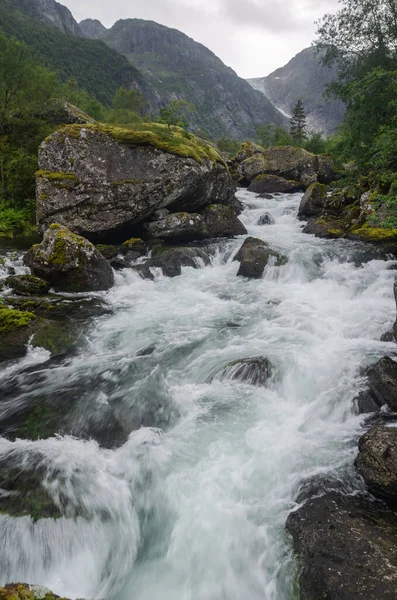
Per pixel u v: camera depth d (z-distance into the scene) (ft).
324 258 44.86
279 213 73.61
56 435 19.89
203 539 14.89
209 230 56.75
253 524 15.12
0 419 20.92
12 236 57.11
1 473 16.92
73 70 487.20
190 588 13.61
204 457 18.39
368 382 22.45
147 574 14.11
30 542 14.17
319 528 13.91
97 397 22.88
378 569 11.96
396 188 46.24
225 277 43.73
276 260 43.39
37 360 26.63
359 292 37.52
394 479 14.92
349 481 16.44
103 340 29.84
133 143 50.21
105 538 14.99
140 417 21.35
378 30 71.51
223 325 32.17
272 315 33.55
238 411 21.58
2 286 37.45
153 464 18.03
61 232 39.68
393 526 13.92
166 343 29.32
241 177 107.24
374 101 62.80
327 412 21.36
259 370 23.72
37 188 48.52
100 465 17.93
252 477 17.20
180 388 23.97
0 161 68.69
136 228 53.88
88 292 39.17
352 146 68.64
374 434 16.87
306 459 17.90
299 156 100.48
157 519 15.84
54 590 13.43
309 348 27.20
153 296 39.17
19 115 79.20
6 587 10.46
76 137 49.14
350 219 57.72
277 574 13.24
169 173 51.13
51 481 16.66
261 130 282.97
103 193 48.78
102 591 13.65
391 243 47.67
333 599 11.34
